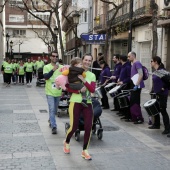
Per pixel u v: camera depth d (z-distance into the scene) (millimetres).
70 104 5801
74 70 5688
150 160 5688
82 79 5645
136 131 7934
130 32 12570
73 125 5801
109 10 25062
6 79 21406
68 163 5477
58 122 8969
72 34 45406
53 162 5520
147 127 8406
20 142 6750
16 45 68500
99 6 29703
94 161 5598
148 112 7965
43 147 6406
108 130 8016
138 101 8812
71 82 5727
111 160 5660
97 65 15336
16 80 23891
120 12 22656
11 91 17875
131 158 5789
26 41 68625
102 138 7203
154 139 7168
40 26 67562
